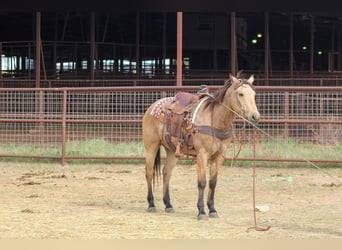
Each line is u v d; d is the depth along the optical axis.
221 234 7.51
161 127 9.23
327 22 32.50
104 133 16.27
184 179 13.24
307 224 8.27
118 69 30.69
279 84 27.97
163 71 30.97
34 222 8.31
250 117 7.89
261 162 15.20
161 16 30.86
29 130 16.28
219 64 31.56
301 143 15.24
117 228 7.89
